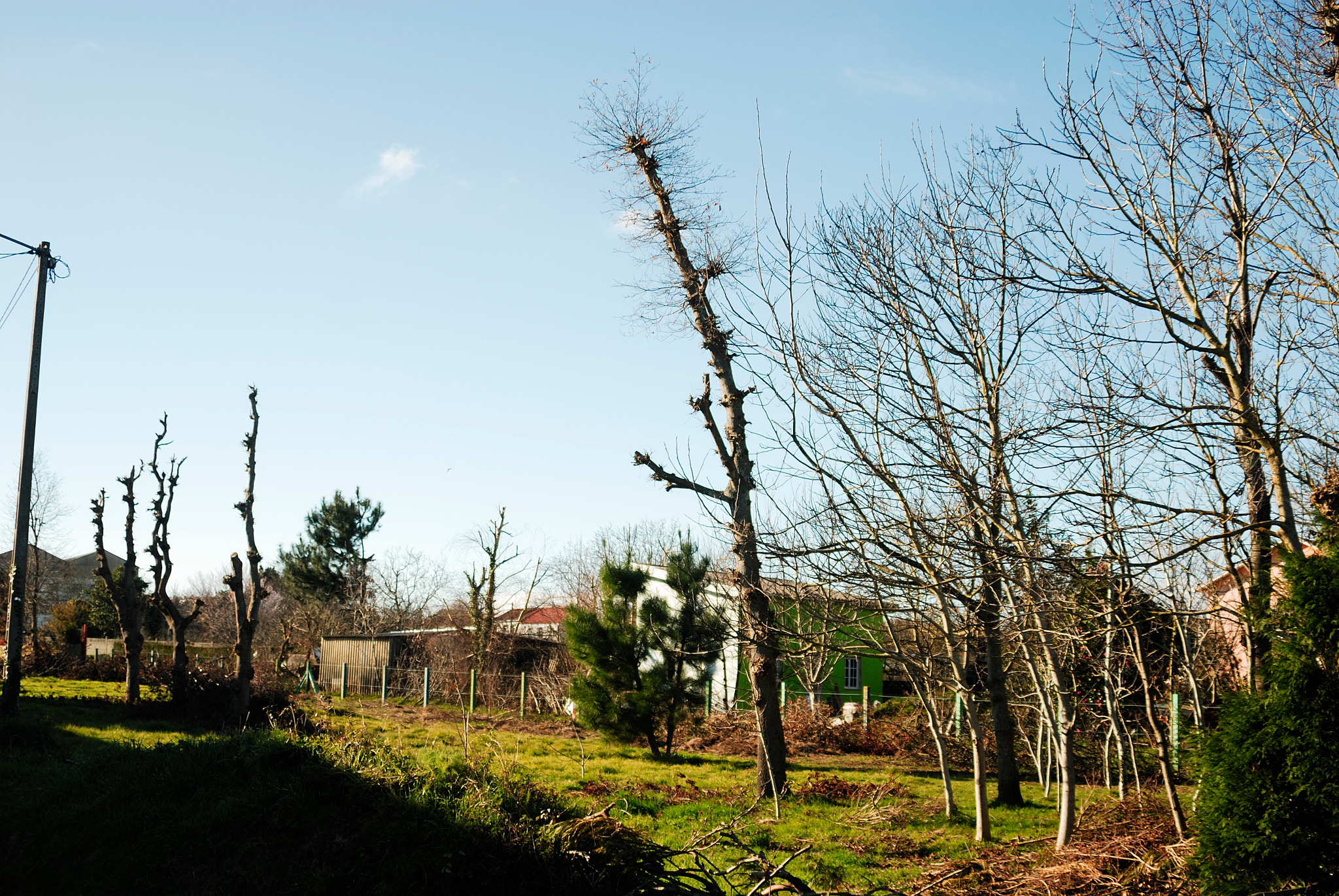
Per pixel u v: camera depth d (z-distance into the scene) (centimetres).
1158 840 803
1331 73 733
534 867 696
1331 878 579
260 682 2208
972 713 1070
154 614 3988
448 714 2548
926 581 796
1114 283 722
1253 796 603
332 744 923
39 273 1817
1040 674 1110
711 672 2241
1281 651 612
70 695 2153
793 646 1081
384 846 741
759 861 712
